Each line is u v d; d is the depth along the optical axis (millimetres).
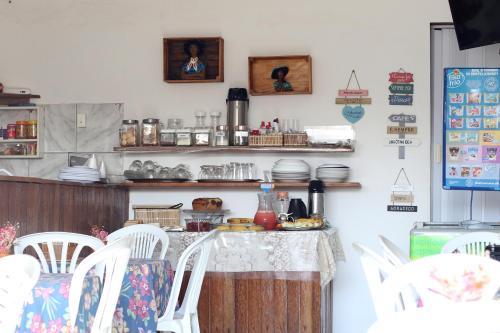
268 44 6008
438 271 2293
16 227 4117
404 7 5906
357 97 5906
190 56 6023
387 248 3273
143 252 4867
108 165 6121
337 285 5859
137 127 5953
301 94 5945
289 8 6004
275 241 4906
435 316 1913
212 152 6035
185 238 5094
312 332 4844
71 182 4902
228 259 4934
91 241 3959
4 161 6227
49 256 4055
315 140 5914
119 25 6176
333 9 5965
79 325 2939
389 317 1971
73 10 6219
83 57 6203
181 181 5883
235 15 6051
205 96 6070
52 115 6203
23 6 6238
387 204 5871
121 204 5965
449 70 5293
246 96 5910
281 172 5707
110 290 3068
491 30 4988
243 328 4906
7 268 2334
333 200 5902
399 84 5887
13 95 6152
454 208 5934
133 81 6145
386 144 5875
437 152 5941
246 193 5973
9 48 6242
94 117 6160
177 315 4246
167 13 6129
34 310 2855
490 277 2242
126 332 3664
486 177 5238
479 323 1883
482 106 5258
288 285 4879
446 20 5871
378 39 5918
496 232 4102
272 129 5863
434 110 5957
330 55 5949
